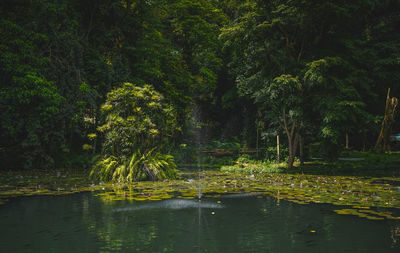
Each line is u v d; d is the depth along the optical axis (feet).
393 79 49.62
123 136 31.14
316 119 42.37
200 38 71.41
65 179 30.40
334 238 11.36
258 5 40.47
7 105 36.63
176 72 65.31
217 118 89.97
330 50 40.86
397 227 12.73
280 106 40.55
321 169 39.52
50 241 11.15
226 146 71.67
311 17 38.68
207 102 87.86
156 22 62.90
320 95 38.01
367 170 38.93
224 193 21.68
